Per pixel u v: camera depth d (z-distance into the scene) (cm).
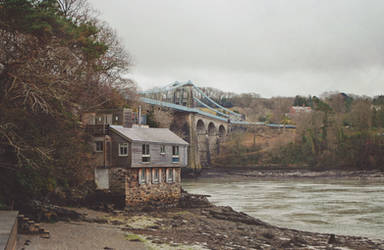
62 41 2772
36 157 2847
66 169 3369
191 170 14100
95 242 2364
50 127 3023
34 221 2711
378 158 13938
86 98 3938
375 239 3225
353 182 10531
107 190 3728
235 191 7656
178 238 2706
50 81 2686
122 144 3722
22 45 2648
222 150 18300
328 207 5141
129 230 2875
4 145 2803
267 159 16462
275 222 4031
